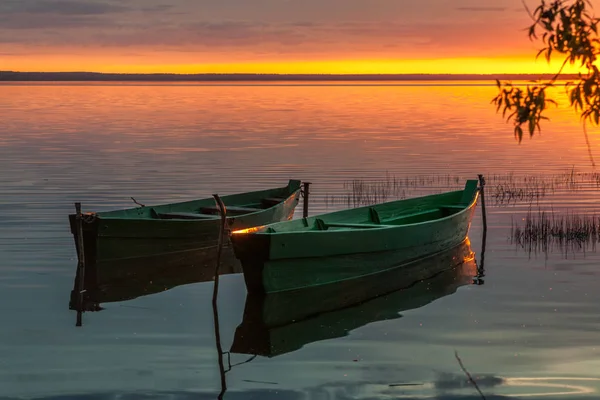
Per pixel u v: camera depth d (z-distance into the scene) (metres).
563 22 5.80
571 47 5.77
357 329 11.85
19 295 13.76
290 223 14.71
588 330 11.46
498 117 66.19
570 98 5.77
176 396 9.19
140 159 34.31
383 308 13.06
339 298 13.78
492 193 24.95
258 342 11.24
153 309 13.05
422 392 9.20
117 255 15.84
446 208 18.94
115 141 43.06
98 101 105.62
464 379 9.59
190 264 16.81
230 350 10.89
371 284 14.81
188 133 48.66
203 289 14.55
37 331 11.70
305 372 9.98
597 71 5.77
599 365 9.98
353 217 16.61
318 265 13.85
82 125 55.84
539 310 12.61
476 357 10.39
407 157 35.19
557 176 28.58
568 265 15.80
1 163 32.75
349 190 25.78
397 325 12.03
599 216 20.89
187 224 16.66
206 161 33.56
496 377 9.63
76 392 9.28
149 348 10.97
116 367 10.14
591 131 49.88
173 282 15.08
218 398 9.13
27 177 28.50
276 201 19.94
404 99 115.44
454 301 13.37
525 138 44.97
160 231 16.30
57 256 16.61
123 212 17.00
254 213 17.75
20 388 9.38
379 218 17.23
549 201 23.41
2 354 10.62
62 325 12.03
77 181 27.53
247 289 13.41
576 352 10.49
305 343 11.20
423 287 14.48
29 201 23.38
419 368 10.03
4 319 12.30
